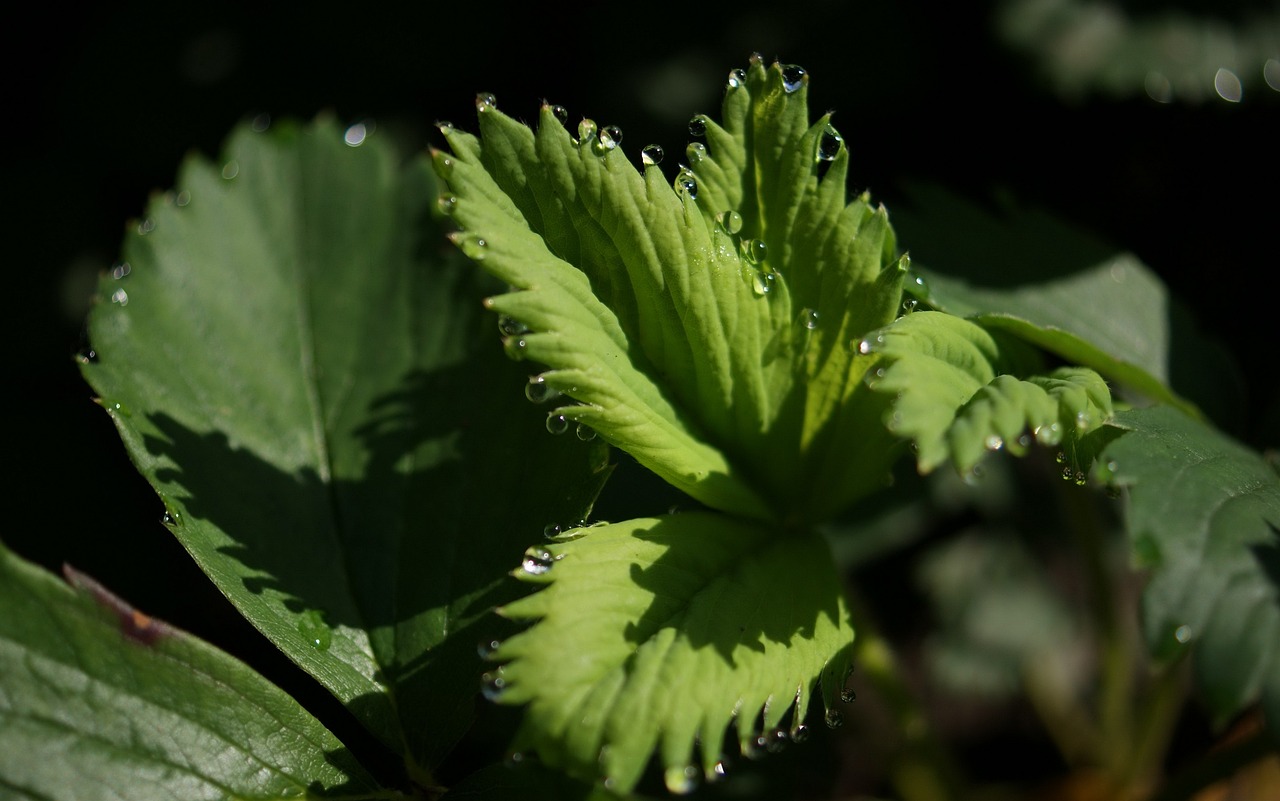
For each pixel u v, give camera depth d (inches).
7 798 12.0
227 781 12.3
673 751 11.9
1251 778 14.6
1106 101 15.8
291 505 13.1
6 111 17.4
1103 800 14.8
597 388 12.4
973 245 14.3
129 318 13.5
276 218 14.1
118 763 12.2
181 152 16.6
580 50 16.8
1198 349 14.2
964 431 12.0
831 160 12.7
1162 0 15.4
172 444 13.1
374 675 12.7
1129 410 12.6
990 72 15.9
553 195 12.4
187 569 15.5
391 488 13.1
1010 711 15.6
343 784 12.5
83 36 17.4
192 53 17.0
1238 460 12.6
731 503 12.8
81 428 15.8
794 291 12.7
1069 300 14.1
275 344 13.6
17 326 16.1
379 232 14.0
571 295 12.4
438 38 16.9
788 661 12.3
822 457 12.8
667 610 12.3
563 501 12.9
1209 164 15.7
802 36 16.4
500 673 12.0
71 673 12.2
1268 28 15.4
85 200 16.9
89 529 15.5
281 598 12.8
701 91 16.2
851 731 14.9
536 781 12.6
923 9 16.4
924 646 15.5
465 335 13.6
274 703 12.5
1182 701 15.1
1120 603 15.6
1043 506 15.6
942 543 15.6
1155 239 15.8
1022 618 15.5
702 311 12.6
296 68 16.9
